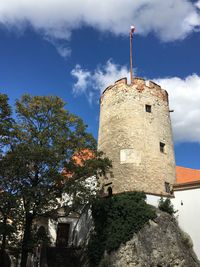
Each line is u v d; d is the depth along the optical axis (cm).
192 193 2747
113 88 3231
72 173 2653
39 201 2511
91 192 2731
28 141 2577
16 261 3169
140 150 2883
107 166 2761
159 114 3120
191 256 2516
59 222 3425
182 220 2714
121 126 3003
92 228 2800
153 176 2820
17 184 2505
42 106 2727
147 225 2464
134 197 2605
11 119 2623
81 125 2730
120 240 2422
